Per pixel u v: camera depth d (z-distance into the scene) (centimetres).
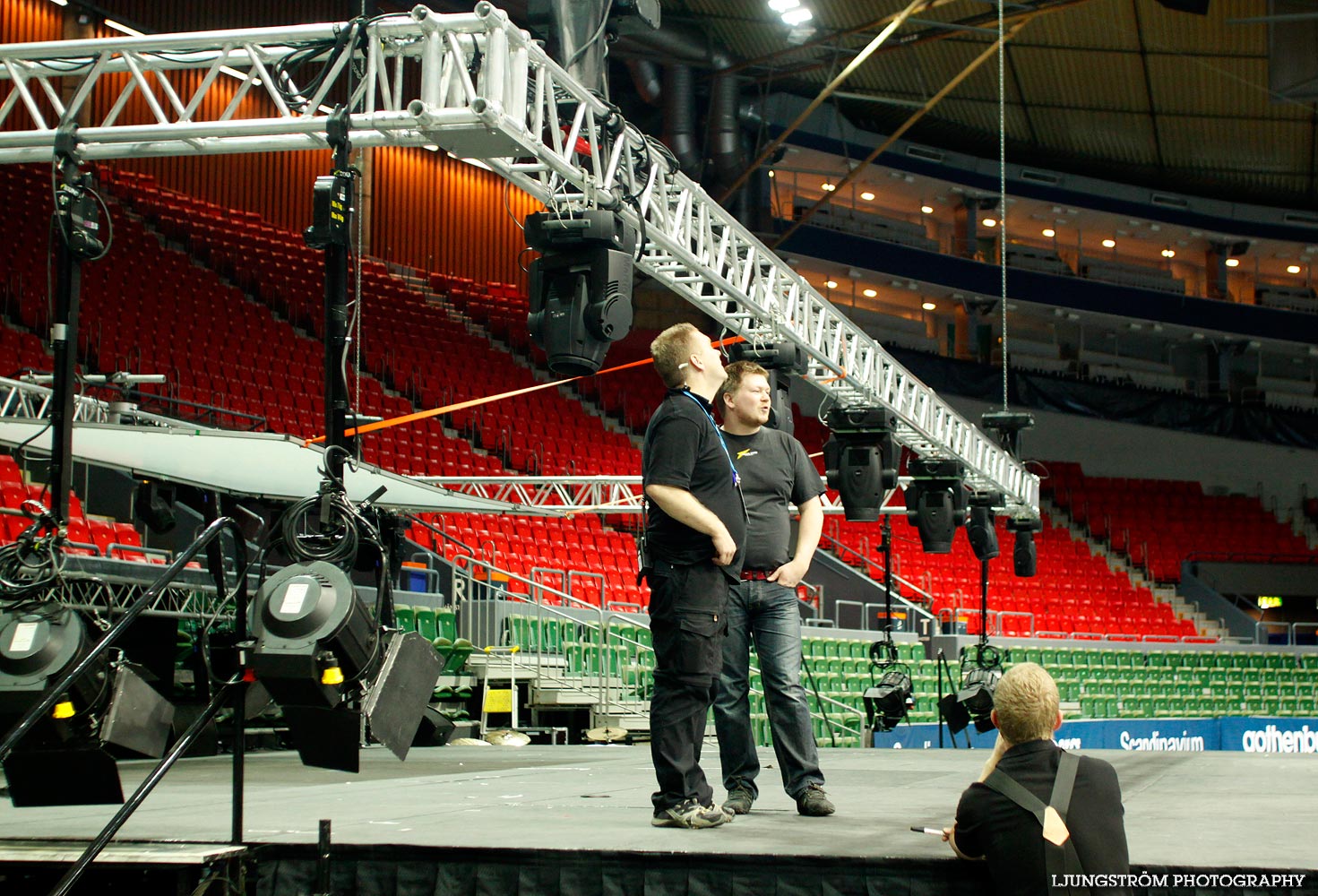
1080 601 2248
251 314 1862
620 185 632
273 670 324
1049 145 2650
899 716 1080
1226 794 531
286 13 2111
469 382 2019
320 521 367
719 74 2194
